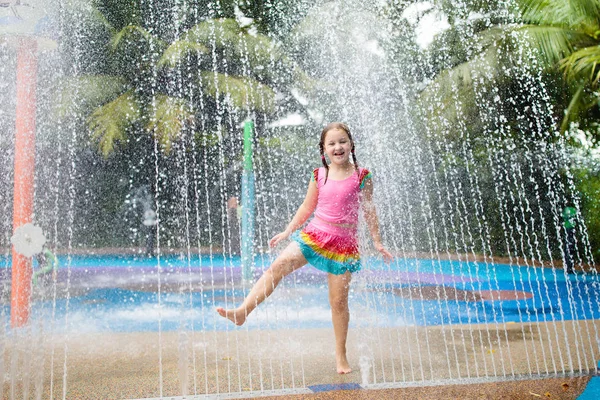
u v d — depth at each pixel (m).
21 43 3.63
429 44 9.95
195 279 6.71
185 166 10.79
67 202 8.75
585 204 9.71
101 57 10.52
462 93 10.27
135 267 8.27
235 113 11.23
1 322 3.31
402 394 1.86
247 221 5.93
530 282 6.32
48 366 2.32
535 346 2.67
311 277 6.28
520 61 10.20
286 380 2.07
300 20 10.85
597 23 10.09
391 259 2.45
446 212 9.25
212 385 2.02
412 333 2.98
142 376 2.15
